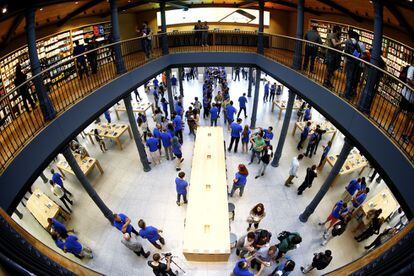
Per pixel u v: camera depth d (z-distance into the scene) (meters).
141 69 10.55
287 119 10.54
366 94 5.95
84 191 10.64
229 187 10.59
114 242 8.66
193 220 6.80
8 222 2.21
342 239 8.62
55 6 8.23
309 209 8.91
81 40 12.44
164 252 8.23
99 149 13.20
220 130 10.89
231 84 20.50
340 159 7.45
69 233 8.83
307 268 7.49
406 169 4.70
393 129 5.31
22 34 9.23
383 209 8.44
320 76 8.49
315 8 11.59
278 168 11.64
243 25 15.80
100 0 9.52
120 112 16.88
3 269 1.81
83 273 2.52
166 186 10.82
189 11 15.93
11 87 8.77
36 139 5.82
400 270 1.77
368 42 9.59
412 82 6.08
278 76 10.66
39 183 11.21
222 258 6.39
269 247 7.04
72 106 7.00
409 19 6.32
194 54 12.95
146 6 13.75
